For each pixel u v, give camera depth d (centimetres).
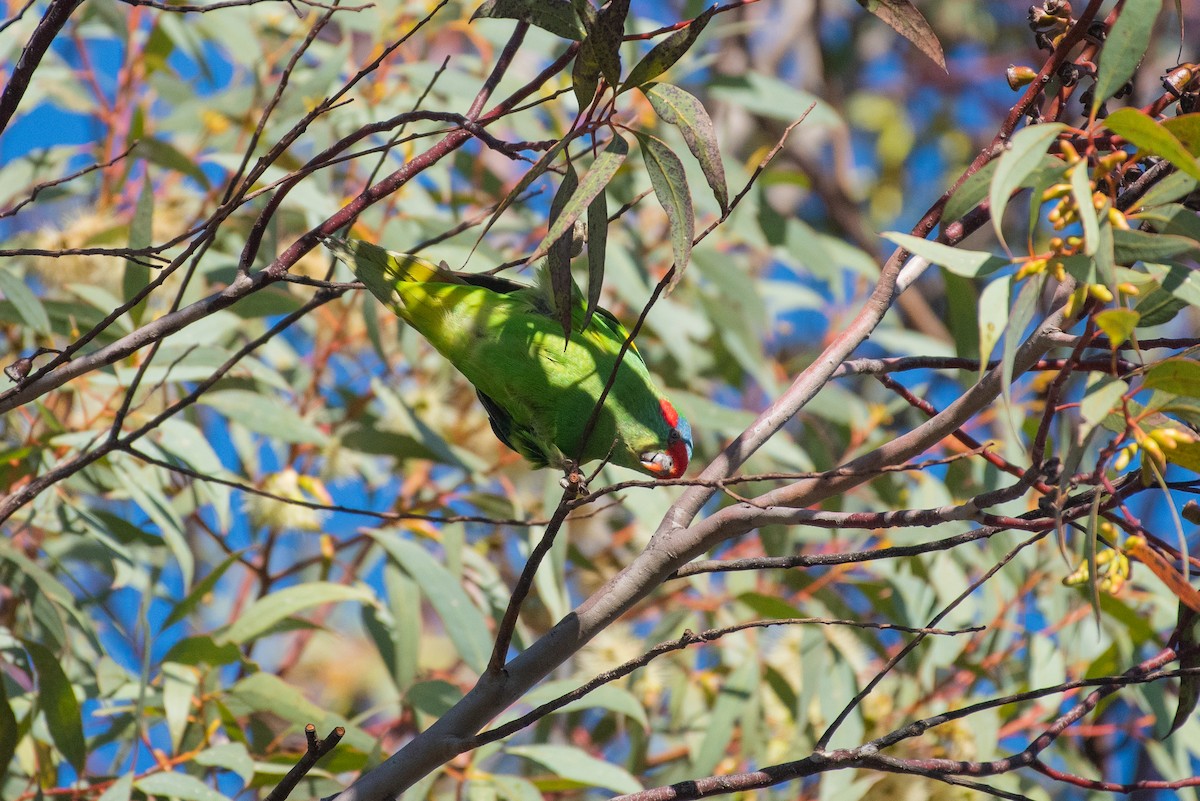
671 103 477
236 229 991
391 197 995
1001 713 943
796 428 1325
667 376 1111
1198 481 515
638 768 948
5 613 907
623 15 460
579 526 1140
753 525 558
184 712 786
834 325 1170
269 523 882
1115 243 438
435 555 1098
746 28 1087
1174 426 479
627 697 875
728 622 1020
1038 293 432
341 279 985
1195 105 547
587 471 929
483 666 846
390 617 905
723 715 912
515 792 809
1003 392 422
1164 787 534
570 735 1071
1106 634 987
